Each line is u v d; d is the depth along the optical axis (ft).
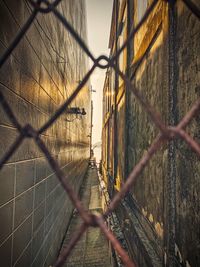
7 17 6.56
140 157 13.91
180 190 6.93
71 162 25.16
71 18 23.00
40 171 11.20
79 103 34.63
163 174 8.50
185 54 6.80
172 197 7.45
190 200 6.14
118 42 28.14
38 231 10.87
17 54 7.50
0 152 6.24
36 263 10.48
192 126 6.04
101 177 57.93
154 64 10.63
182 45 7.05
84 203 33.27
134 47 16.76
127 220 15.89
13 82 7.14
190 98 6.37
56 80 15.08
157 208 9.69
